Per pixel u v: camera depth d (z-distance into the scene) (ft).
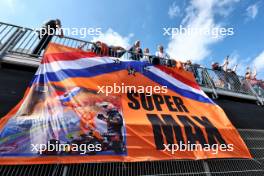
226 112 26.00
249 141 21.65
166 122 17.95
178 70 25.82
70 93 17.17
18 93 17.74
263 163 18.52
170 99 21.29
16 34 22.31
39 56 22.09
